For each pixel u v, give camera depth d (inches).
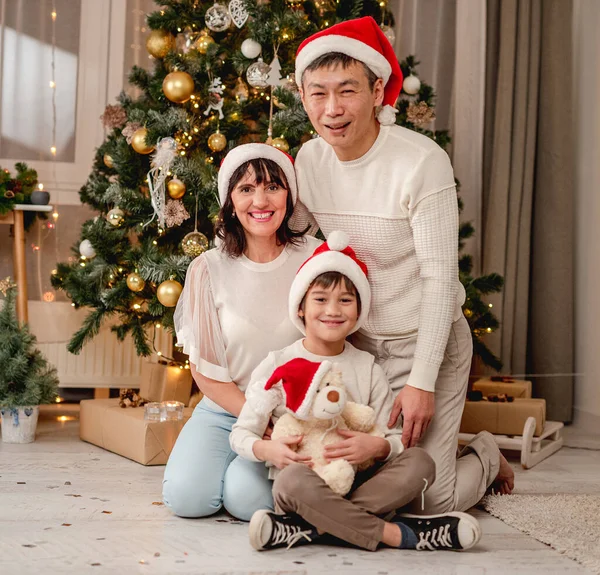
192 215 118.3
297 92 111.9
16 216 131.1
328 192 80.8
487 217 145.4
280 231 84.1
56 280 128.9
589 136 146.3
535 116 144.5
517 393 125.4
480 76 146.3
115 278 120.6
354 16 114.0
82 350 140.5
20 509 81.9
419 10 145.3
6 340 115.8
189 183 114.0
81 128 142.7
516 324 144.4
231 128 116.6
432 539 70.6
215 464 81.4
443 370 83.0
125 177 120.0
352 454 71.4
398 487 71.0
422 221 76.7
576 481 101.2
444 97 146.3
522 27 143.1
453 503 79.8
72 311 139.7
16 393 115.3
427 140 78.0
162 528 76.7
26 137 141.5
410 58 123.9
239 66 114.0
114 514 81.0
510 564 68.6
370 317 82.0
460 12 145.5
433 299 76.9
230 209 83.0
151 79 121.2
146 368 121.6
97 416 113.6
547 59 144.8
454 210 77.5
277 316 82.6
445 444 81.0
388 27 125.6
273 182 80.1
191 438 83.0
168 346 139.9
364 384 77.7
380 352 83.5
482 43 146.1
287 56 116.2
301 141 117.6
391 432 76.2
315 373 71.5
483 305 122.9
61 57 142.1
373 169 77.5
